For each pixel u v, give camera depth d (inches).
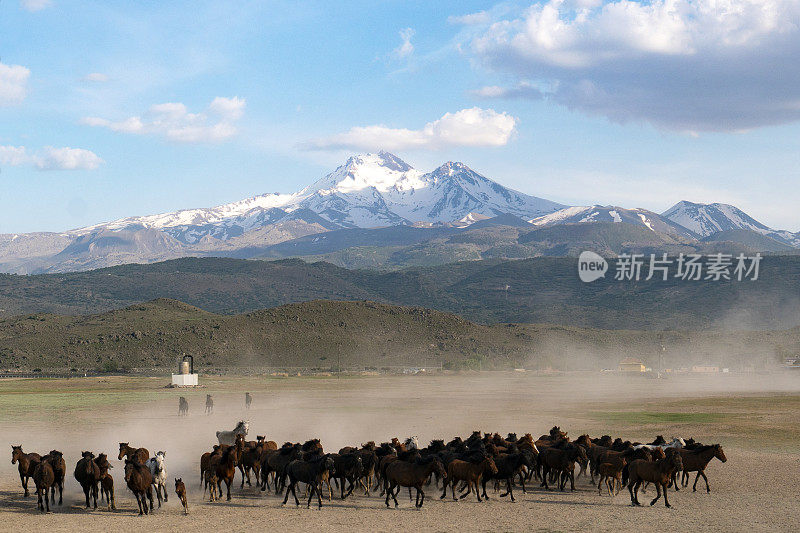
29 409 3181.6
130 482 1146.7
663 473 1195.3
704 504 1219.9
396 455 1275.8
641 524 1079.6
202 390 4778.5
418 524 1083.9
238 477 1503.4
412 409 3117.6
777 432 2199.8
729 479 1444.4
